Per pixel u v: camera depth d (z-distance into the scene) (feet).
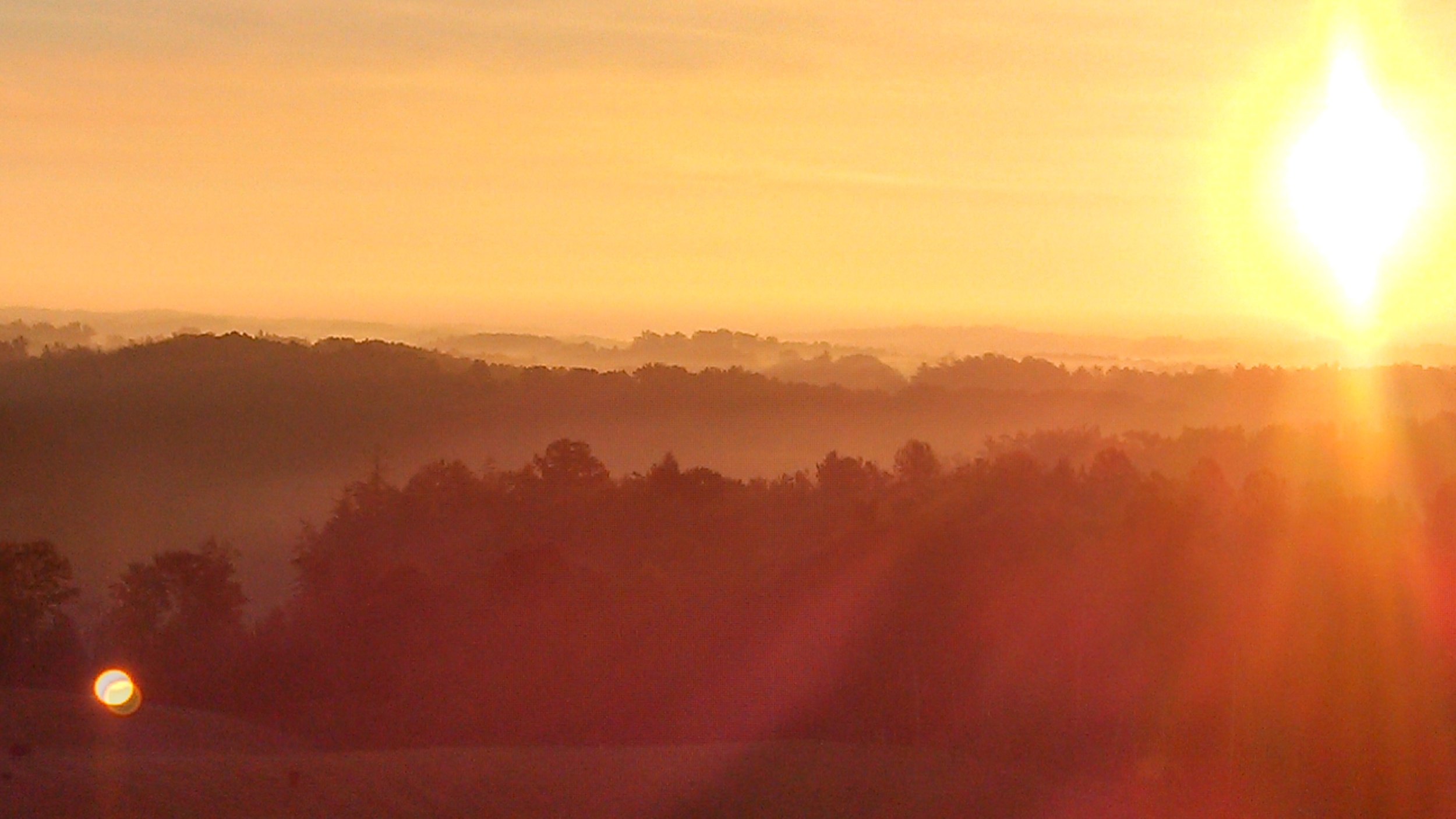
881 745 271.90
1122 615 344.28
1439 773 253.24
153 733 260.01
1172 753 268.41
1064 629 338.54
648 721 308.19
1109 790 243.19
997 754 267.80
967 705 304.09
